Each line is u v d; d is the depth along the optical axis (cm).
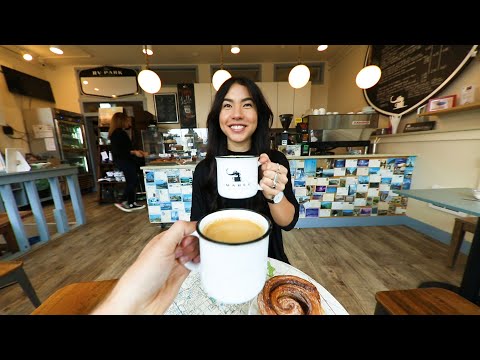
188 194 246
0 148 350
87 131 477
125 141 328
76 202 265
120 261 187
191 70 472
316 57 441
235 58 437
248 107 85
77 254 199
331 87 466
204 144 414
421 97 233
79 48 368
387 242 211
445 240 206
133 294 36
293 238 223
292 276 52
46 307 50
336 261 179
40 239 224
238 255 28
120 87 460
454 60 194
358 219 248
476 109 177
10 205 187
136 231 250
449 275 159
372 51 319
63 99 459
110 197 392
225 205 91
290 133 309
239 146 96
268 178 59
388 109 285
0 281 101
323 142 263
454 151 192
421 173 226
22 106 388
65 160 411
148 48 333
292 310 45
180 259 39
